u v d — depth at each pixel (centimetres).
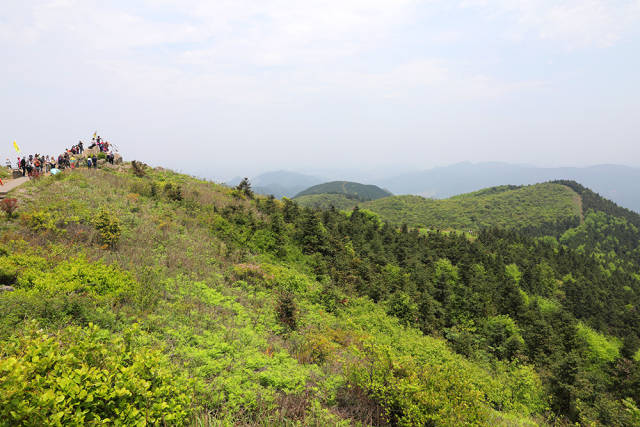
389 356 724
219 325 943
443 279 3145
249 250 2127
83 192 1895
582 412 1738
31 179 2031
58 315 726
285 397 586
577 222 17288
